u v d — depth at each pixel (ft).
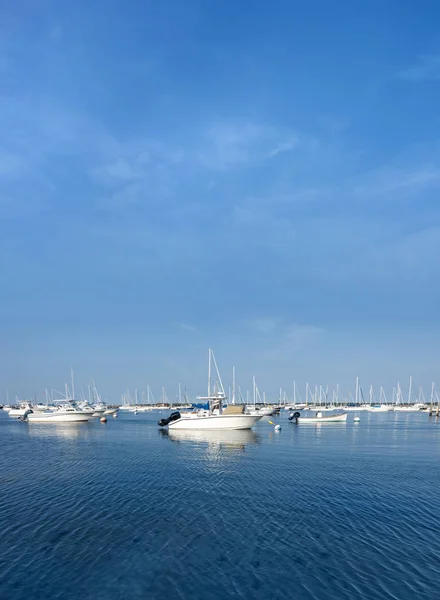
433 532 61.36
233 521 66.03
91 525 63.98
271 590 44.93
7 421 338.54
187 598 43.34
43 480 95.20
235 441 175.11
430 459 128.06
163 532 61.11
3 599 42.83
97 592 44.39
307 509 72.38
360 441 182.70
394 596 43.65
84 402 395.55
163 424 242.78
